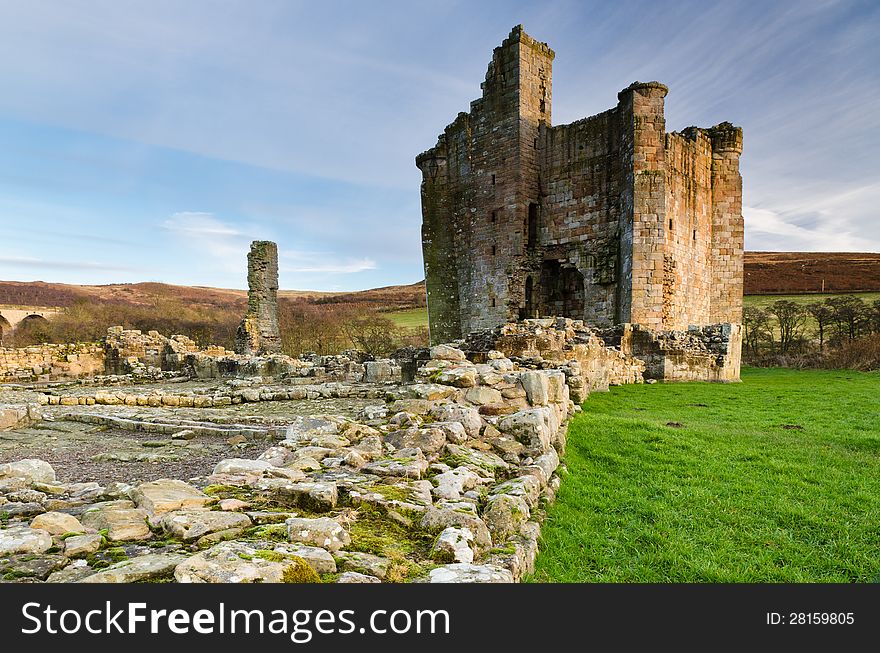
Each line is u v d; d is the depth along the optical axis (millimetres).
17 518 4332
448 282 38531
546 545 5375
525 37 32406
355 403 16109
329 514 4457
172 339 33750
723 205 34062
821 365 35938
